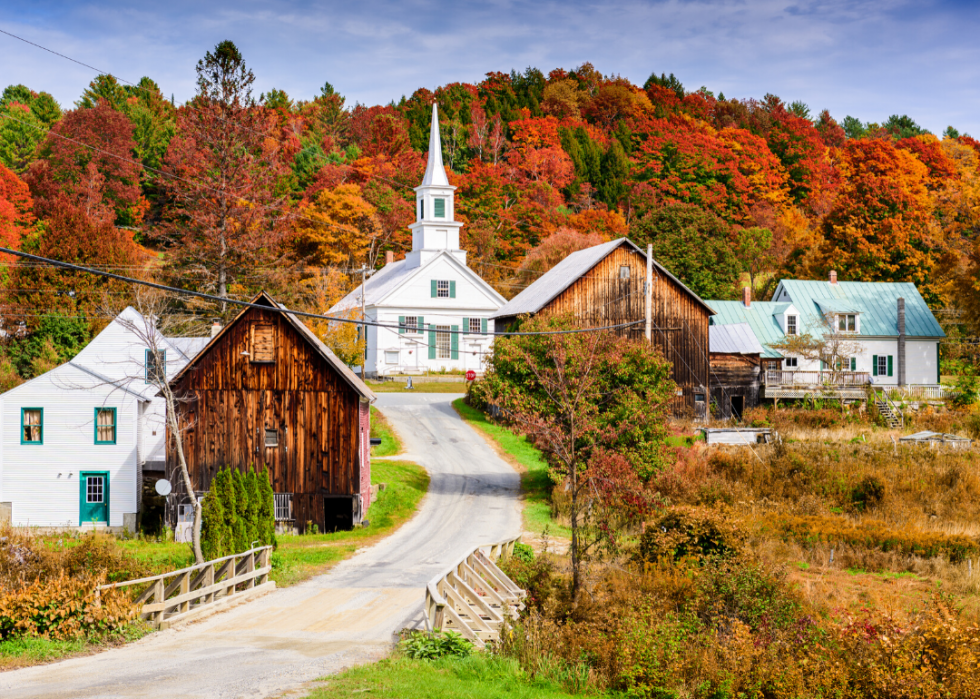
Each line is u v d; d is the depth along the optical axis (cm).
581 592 2097
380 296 6925
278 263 7469
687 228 9144
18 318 6375
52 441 4091
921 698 1560
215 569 2495
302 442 3694
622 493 2394
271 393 3712
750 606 2120
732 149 12400
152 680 1381
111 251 6894
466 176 10844
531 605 2055
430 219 7275
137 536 3816
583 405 2555
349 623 2025
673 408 5488
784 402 5788
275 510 3681
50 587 1789
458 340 7012
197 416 3722
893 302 6719
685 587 2241
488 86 16012
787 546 3170
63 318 6272
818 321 6431
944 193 9438
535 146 12938
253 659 1576
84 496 4084
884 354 6538
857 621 1881
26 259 6869
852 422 5175
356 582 2616
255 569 2528
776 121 14138
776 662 1688
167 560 2800
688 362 5550
